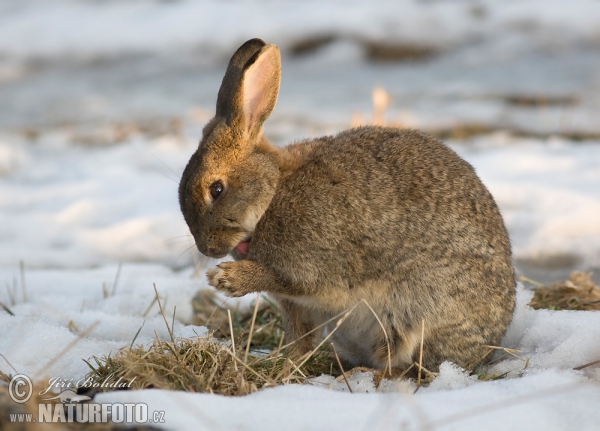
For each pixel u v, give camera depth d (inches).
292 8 1322.6
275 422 259.3
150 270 520.1
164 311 416.2
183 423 257.4
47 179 760.3
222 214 358.3
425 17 1256.2
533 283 438.0
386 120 864.3
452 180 357.1
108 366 317.4
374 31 1248.2
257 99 364.5
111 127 943.0
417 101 988.6
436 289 343.0
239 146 360.5
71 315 399.2
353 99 1008.2
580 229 561.3
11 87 1187.9
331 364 361.4
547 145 790.5
